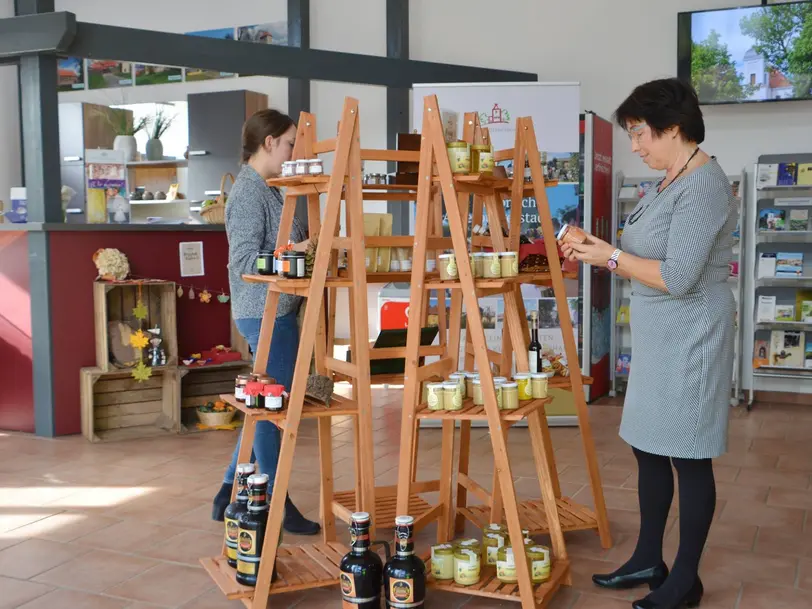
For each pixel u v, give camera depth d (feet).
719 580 10.34
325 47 27.04
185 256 19.42
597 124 21.09
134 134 30.42
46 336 17.78
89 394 17.58
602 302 22.54
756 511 13.06
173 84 29.76
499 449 9.08
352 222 9.56
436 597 9.84
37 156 17.74
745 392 22.62
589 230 20.72
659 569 9.84
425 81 23.34
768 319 21.13
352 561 8.98
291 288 9.68
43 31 17.28
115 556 11.16
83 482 14.66
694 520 9.14
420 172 9.45
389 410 21.03
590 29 23.81
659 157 9.11
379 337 10.21
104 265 17.90
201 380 19.71
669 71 23.07
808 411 21.01
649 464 9.75
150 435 18.29
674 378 8.96
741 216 21.44
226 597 9.77
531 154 11.14
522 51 24.63
